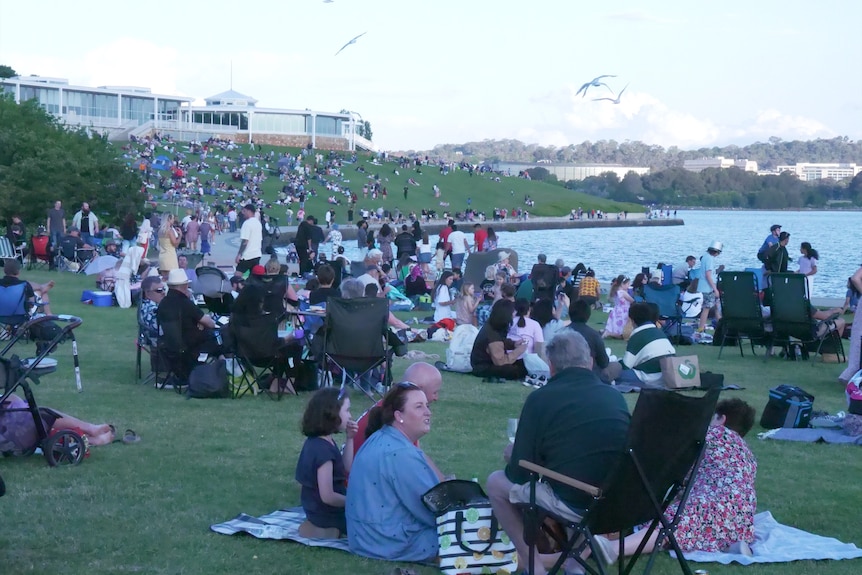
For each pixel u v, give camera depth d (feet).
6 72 387.96
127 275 64.54
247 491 24.13
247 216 65.98
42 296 47.16
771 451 29.55
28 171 126.52
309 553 19.81
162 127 393.70
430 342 54.70
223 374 35.78
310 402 21.02
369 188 354.95
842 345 50.83
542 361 40.47
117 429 30.19
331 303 34.91
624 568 18.45
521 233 323.98
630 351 38.78
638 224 398.42
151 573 18.54
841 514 23.31
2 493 18.75
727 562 19.71
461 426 32.04
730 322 49.55
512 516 18.37
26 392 25.55
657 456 16.38
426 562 19.40
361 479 19.85
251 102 451.53
